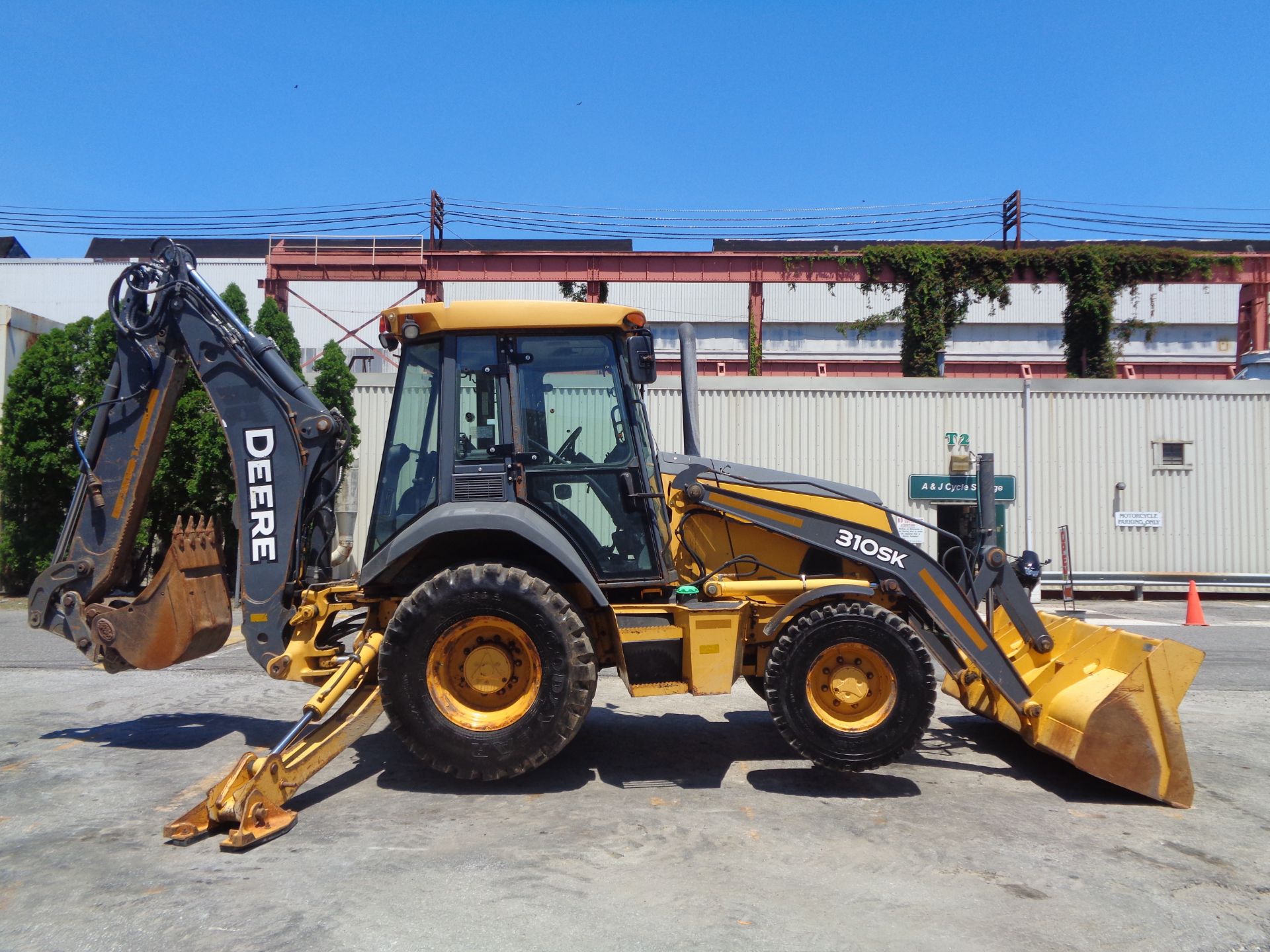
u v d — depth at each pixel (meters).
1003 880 3.96
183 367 5.95
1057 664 5.74
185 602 5.79
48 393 15.08
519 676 5.06
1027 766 5.82
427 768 5.51
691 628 5.22
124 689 7.87
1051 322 39.09
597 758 5.85
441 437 5.36
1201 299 38.97
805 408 17.47
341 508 12.82
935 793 5.22
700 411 17.45
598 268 21.67
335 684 4.96
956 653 6.02
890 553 5.71
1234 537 17.36
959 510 17.58
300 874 3.88
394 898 3.65
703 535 5.99
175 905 3.57
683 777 5.44
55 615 5.90
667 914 3.56
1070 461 17.42
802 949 3.30
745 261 21.61
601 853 4.16
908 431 17.50
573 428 5.44
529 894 3.71
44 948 3.23
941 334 21.23
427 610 4.94
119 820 4.54
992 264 21.17
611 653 5.46
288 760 4.66
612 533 5.43
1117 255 21.09
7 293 40.78
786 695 5.21
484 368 5.44
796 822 4.65
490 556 5.48
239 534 5.65
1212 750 6.34
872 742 5.18
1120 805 5.06
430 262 21.62
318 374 16.22
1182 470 17.39
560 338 5.50
